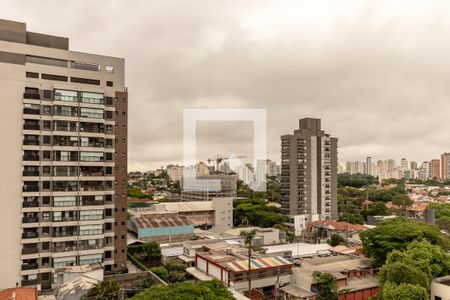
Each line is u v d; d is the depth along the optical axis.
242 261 66.44
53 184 71.94
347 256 79.31
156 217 115.06
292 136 140.50
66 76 74.38
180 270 75.75
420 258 57.38
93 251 74.31
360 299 62.28
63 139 73.12
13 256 68.62
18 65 70.25
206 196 161.62
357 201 192.62
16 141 69.50
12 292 55.88
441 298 51.75
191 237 109.12
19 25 70.94
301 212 139.88
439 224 129.75
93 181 76.12
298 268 67.56
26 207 69.69
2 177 68.06
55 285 67.75
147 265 85.25
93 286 59.81
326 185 146.50
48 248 71.62
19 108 70.00
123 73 80.19
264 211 137.25
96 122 75.56
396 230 71.12
